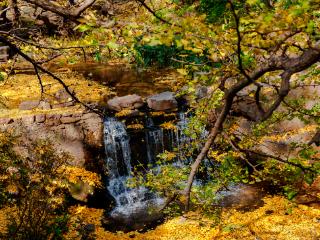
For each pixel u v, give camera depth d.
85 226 8.93
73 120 10.41
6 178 8.01
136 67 16.94
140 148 11.48
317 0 2.45
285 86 2.43
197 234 8.58
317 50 2.34
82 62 18.05
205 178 10.76
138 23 2.81
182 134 11.66
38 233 7.33
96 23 2.81
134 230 9.14
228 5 2.35
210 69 3.43
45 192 7.93
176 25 2.66
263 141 10.22
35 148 8.14
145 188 11.16
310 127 10.34
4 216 8.05
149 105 12.61
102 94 13.64
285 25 2.50
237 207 9.64
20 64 16.94
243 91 9.18
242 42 2.84
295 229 8.43
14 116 10.12
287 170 5.05
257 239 8.16
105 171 11.02
